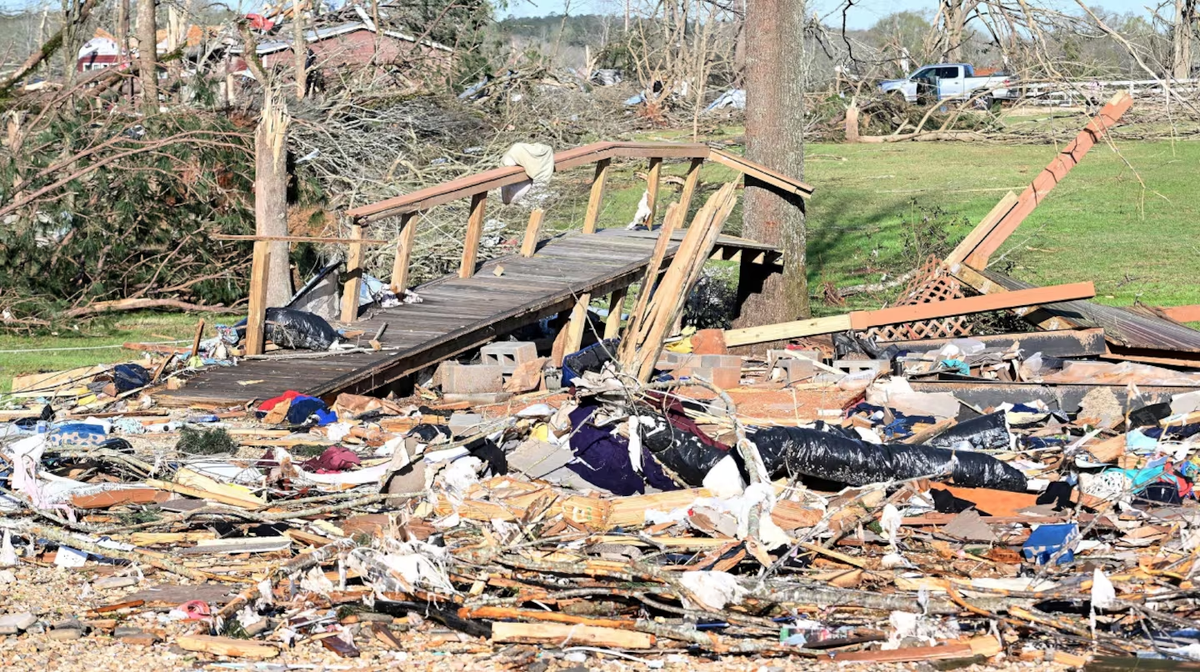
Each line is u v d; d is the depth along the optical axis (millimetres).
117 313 23594
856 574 8633
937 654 7312
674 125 54031
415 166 25922
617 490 11133
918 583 8406
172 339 21078
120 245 23172
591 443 11406
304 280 23188
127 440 12547
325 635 7941
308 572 8656
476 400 15680
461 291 18203
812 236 33438
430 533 9414
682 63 60938
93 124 24531
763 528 9156
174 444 12484
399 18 39406
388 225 23844
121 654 7609
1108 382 15383
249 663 7465
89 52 49438
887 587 8625
